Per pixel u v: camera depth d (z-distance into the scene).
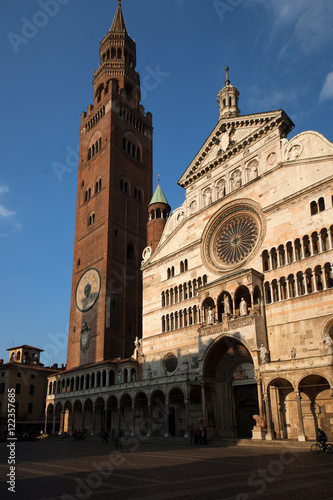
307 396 41.94
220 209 58.38
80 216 96.88
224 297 51.56
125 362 67.12
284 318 45.22
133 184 96.88
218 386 51.34
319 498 14.29
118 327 80.25
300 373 38.00
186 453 33.66
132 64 111.44
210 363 51.22
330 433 39.47
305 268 45.16
